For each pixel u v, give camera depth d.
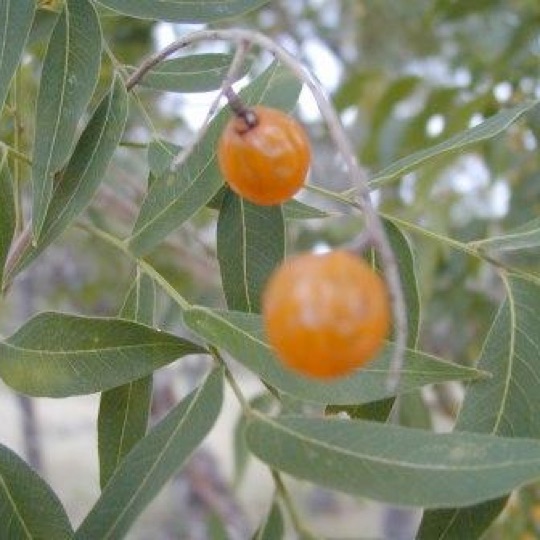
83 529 0.14
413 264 0.17
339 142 0.12
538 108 0.25
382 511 0.67
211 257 0.35
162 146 0.18
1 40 0.16
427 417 0.27
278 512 0.16
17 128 0.19
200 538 0.51
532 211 0.34
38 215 0.16
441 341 0.41
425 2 0.49
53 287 0.49
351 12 0.51
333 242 0.40
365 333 0.11
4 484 0.16
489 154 0.35
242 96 0.17
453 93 0.35
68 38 0.16
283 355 0.11
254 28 0.47
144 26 0.38
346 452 0.13
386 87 0.39
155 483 0.14
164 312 0.31
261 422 0.14
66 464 1.01
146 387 0.17
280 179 0.14
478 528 0.15
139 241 0.17
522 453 0.13
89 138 0.17
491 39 0.43
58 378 0.16
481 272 0.36
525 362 0.16
